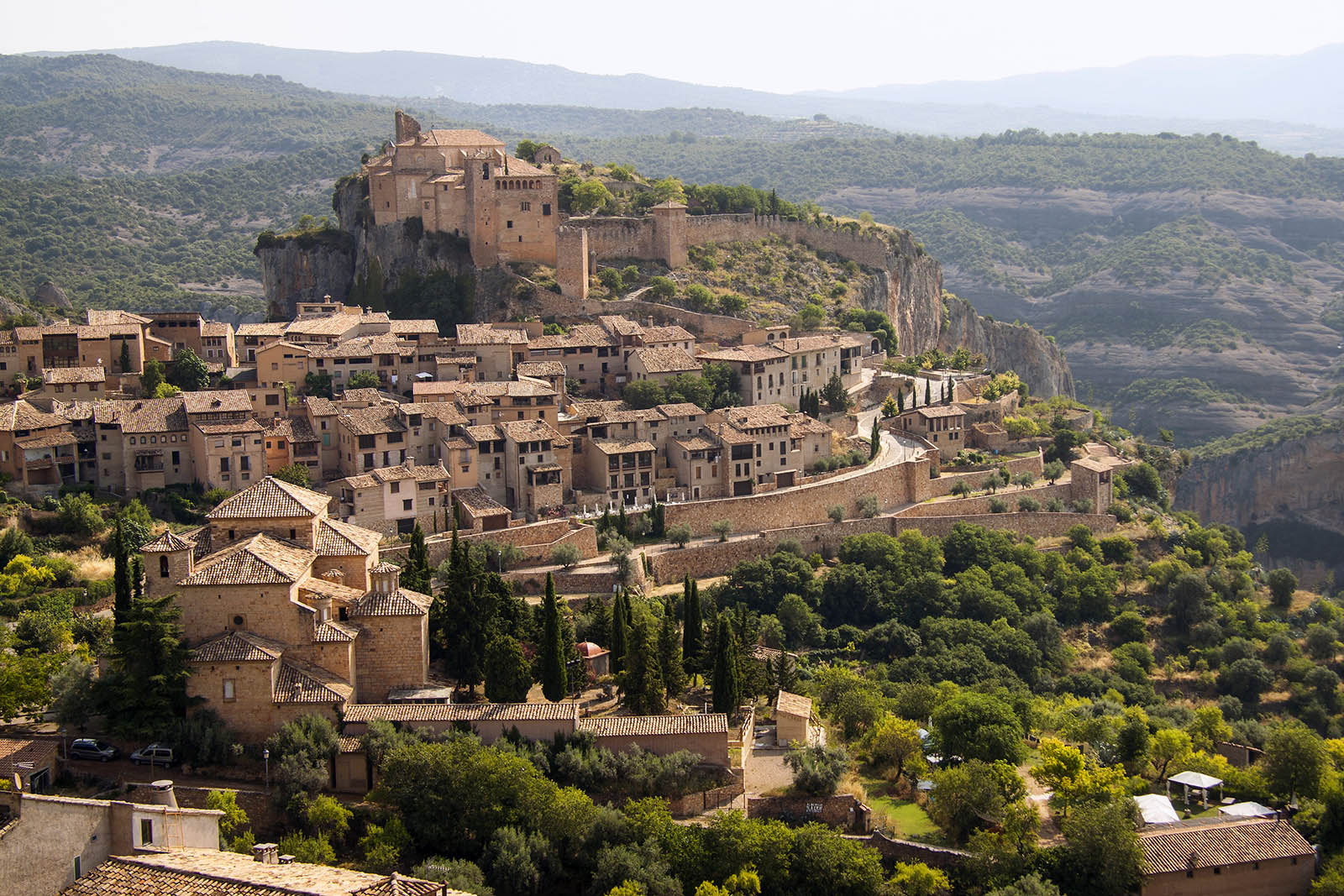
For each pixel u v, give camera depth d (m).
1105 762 162.25
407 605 143.75
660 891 118.94
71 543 195.38
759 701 163.25
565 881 124.19
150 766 129.00
